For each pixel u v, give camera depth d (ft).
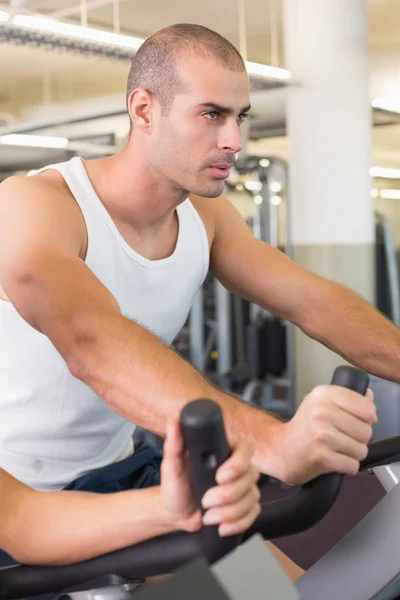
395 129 32.30
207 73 3.69
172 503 2.21
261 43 26.71
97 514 2.56
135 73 3.98
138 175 4.12
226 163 3.85
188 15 22.98
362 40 16.43
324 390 2.43
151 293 4.50
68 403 4.17
